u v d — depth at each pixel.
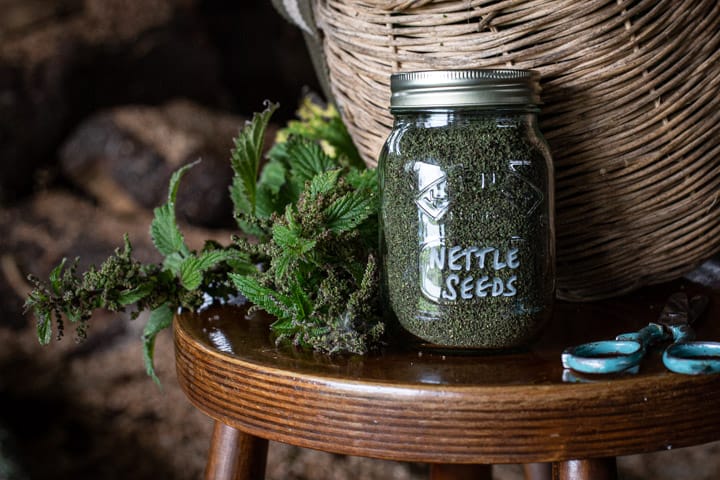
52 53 2.23
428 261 0.57
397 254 0.58
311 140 0.75
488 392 0.52
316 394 0.54
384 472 1.54
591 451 0.53
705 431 0.54
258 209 0.69
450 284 0.57
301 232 0.58
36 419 1.65
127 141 2.11
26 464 1.37
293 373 0.55
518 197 0.57
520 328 0.57
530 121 0.58
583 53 0.61
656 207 0.65
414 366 0.56
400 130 0.58
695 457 1.55
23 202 2.14
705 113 0.63
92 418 1.66
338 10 0.66
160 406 1.70
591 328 0.63
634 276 0.68
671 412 0.53
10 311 1.88
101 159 2.12
